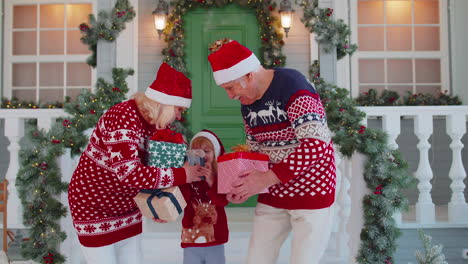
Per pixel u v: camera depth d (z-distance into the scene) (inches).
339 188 155.3
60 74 229.6
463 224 149.6
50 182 113.3
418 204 151.7
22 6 230.2
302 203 75.1
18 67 229.9
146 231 147.6
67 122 130.0
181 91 75.7
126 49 202.5
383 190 107.9
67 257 120.1
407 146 214.7
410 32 225.9
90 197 77.9
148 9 210.4
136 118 73.8
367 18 226.4
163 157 74.8
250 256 81.3
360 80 225.8
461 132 153.0
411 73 225.5
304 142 68.2
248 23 208.1
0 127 217.5
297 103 70.1
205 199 92.6
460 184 151.9
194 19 208.8
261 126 77.2
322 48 182.9
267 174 70.6
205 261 92.0
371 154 111.5
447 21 223.6
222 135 208.4
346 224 134.5
